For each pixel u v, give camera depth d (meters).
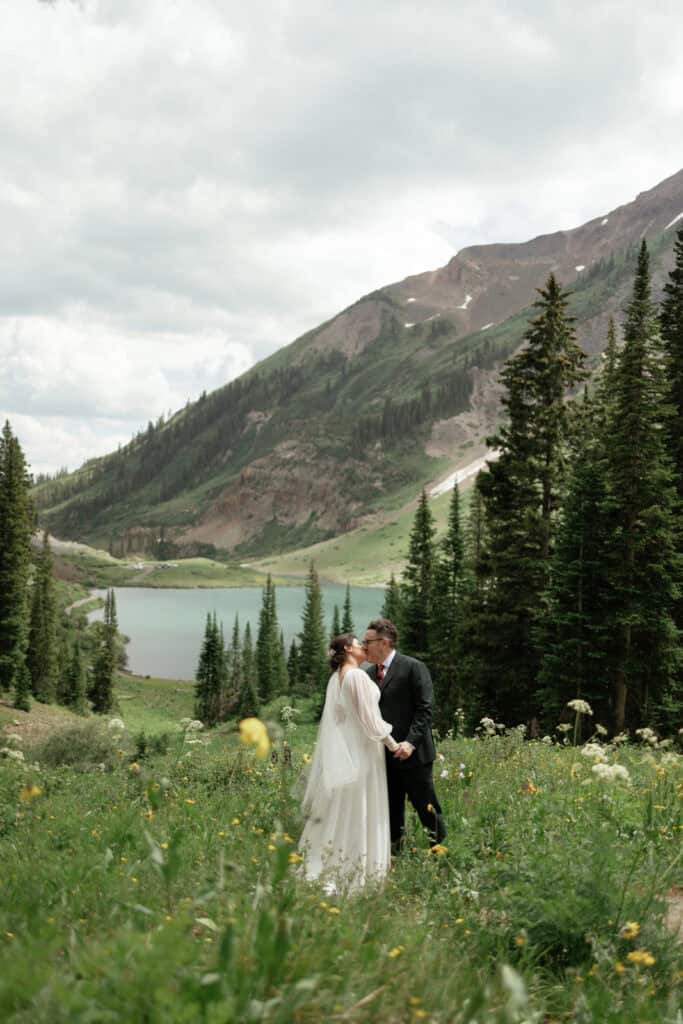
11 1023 1.63
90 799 8.23
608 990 2.75
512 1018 1.95
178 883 3.41
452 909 3.90
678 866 4.79
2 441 56.06
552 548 30.83
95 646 123.56
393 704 5.76
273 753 8.52
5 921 2.63
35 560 81.62
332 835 4.92
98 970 1.82
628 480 27.95
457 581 41.31
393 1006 2.18
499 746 10.70
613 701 28.66
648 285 30.03
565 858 3.89
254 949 2.08
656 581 28.06
